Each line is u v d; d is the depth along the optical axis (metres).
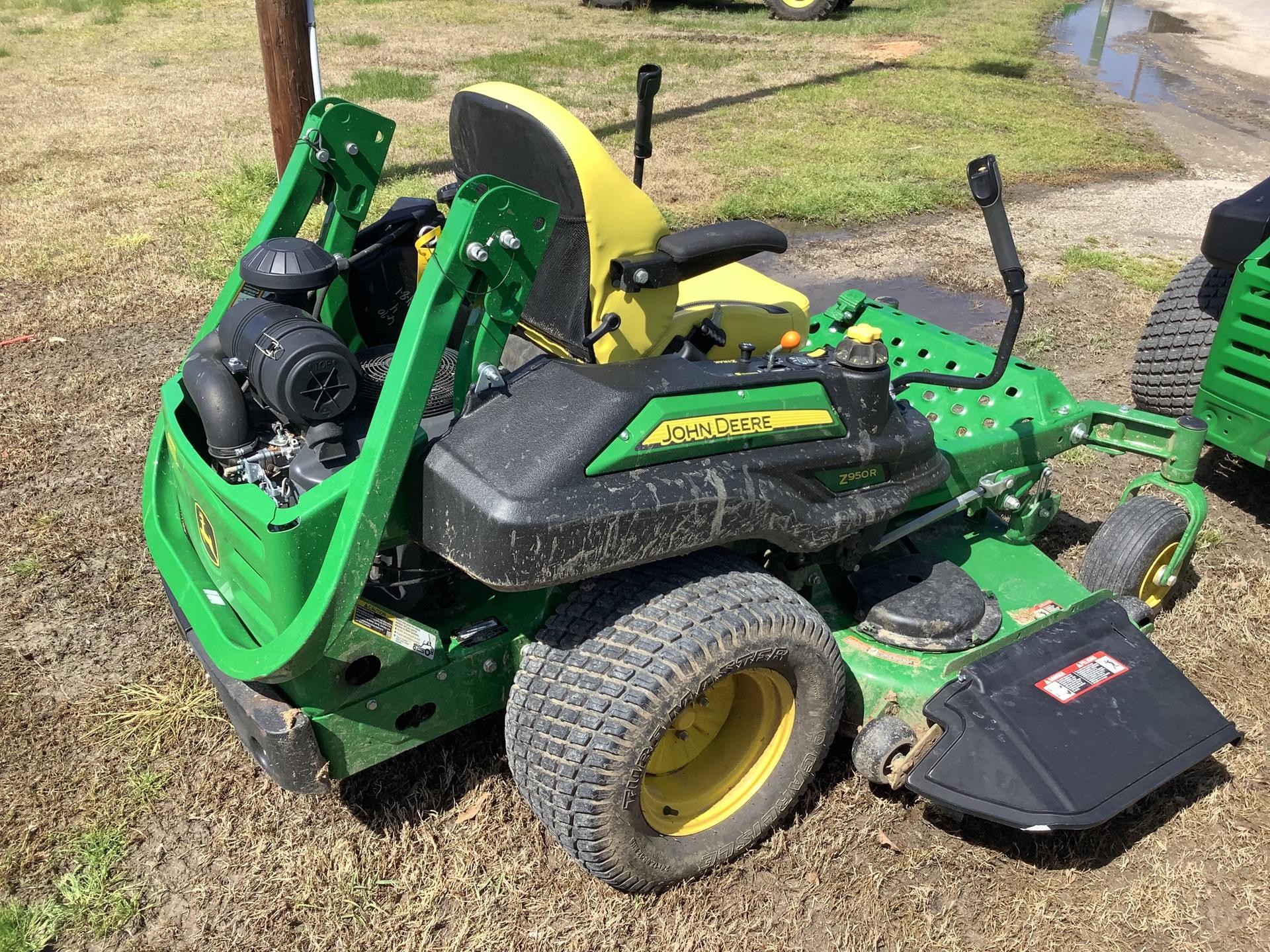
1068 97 13.22
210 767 3.00
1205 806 2.98
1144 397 5.02
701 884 2.68
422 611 2.67
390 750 2.48
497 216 2.21
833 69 14.21
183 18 16.61
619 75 13.09
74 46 14.29
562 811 2.38
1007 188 9.27
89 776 2.96
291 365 2.34
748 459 2.45
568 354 2.82
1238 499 4.64
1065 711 2.71
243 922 2.57
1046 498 3.74
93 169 8.59
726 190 8.51
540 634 2.46
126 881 2.66
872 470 2.75
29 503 4.21
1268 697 3.40
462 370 2.38
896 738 2.72
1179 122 12.16
